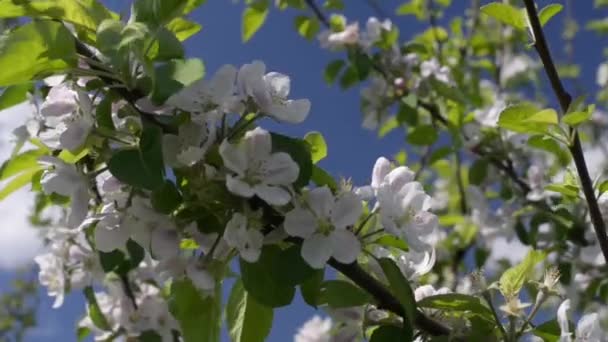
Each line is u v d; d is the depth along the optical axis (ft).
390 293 1.85
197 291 1.86
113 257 2.32
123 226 1.82
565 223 3.17
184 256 1.84
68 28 1.86
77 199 1.82
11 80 1.76
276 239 1.77
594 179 2.62
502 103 4.11
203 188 1.73
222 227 1.77
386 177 1.88
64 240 2.99
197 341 1.84
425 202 1.87
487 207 3.98
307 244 1.75
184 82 1.64
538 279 2.40
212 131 1.73
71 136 1.78
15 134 2.05
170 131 1.74
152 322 3.00
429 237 1.87
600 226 2.19
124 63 1.72
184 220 1.79
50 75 1.77
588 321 2.00
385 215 1.83
